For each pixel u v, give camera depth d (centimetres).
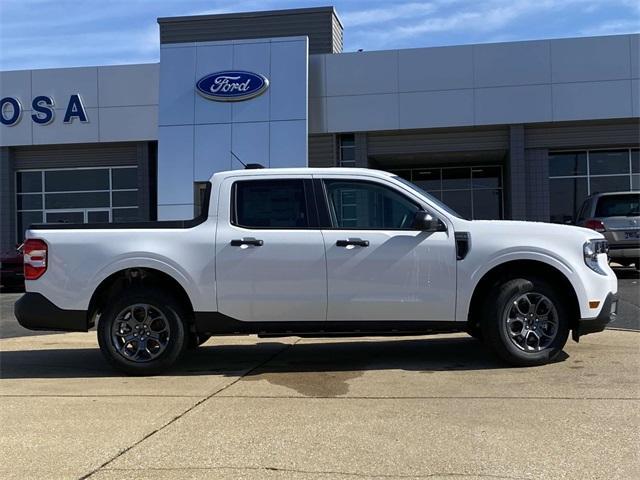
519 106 1900
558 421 468
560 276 634
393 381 600
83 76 2133
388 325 632
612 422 463
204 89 1945
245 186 653
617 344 748
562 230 635
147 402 546
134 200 2205
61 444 442
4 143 2172
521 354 628
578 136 1930
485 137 1972
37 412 520
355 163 1994
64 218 2244
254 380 620
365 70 1959
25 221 2262
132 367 639
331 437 446
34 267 646
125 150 2194
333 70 1970
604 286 632
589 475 373
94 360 750
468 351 741
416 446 425
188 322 654
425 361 689
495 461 396
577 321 627
